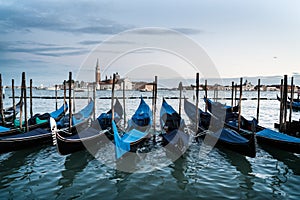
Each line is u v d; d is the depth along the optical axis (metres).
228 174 9.93
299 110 35.44
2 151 11.81
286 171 10.23
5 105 39.44
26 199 7.81
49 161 11.44
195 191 8.43
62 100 58.22
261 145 13.42
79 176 9.73
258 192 8.32
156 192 8.40
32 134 13.12
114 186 8.85
